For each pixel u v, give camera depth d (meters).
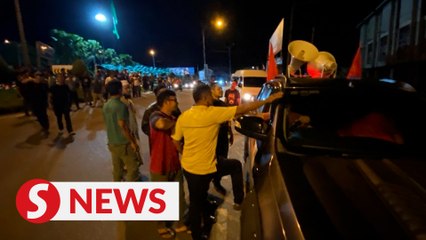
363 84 2.64
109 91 3.76
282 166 1.81
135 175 4.05
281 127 2.26
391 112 2.45
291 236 1.29
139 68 46.75
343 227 1.27
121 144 3.86
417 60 15.65
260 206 1.72
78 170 5.10
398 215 1.34
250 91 12.55
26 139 7.51
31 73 10.98
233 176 3.36
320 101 2.53
